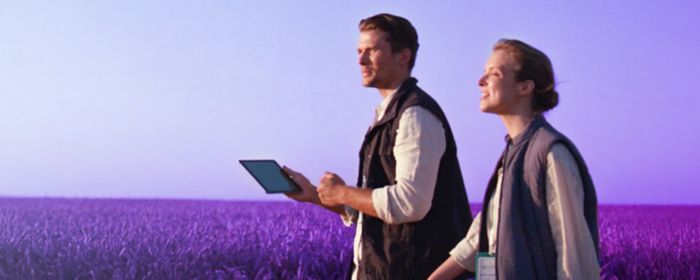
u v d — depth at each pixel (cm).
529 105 221
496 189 233
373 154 280
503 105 222
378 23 282
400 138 266
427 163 262
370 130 284
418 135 264
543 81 220
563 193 206
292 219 1055
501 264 212
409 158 262
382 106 288
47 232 845
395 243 273
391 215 261
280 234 781
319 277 616
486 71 225
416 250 272
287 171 298
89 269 624
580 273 204
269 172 288
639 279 669
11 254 684
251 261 647
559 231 207
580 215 205
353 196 269
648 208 2011
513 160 217
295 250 668
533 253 210
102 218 1150
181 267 625
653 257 746
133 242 743
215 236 800
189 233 798
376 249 276
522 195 213
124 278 594
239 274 588
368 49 283
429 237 272
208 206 1727
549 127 217
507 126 227
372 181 279
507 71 220
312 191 296
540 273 209
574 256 204
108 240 740
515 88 220
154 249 680
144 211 1423
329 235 751
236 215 1295
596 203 213
